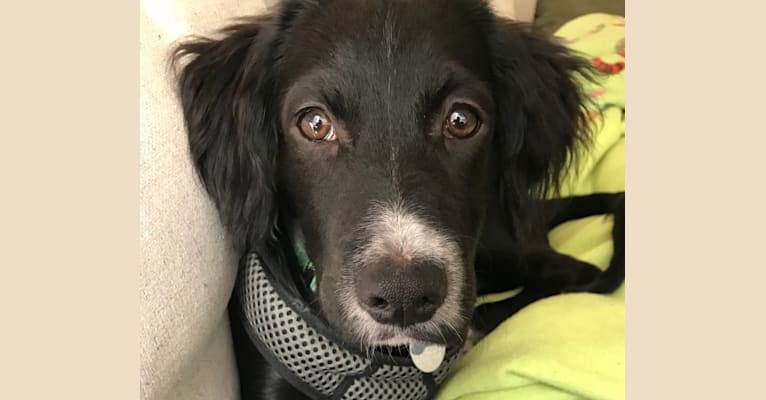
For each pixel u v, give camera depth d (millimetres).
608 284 485
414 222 298
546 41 420
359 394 368
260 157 361
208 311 313
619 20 711
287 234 371
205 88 364
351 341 312
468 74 336
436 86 325
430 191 310
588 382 354
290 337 353
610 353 370
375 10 342
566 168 431
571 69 429
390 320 300
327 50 333
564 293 465
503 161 399
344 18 342
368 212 303
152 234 285
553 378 359
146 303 276
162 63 345
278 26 363
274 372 375
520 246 443
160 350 280
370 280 290
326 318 324
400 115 321
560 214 553
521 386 369
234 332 389
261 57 363
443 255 298
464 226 327
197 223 317
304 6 362
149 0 365
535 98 397
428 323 304
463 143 337
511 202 409
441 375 381
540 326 399
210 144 363
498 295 490
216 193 356
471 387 378
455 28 350
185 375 319
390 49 327
